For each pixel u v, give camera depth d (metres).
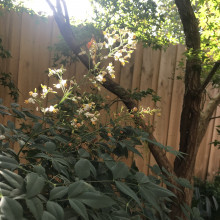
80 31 2.19
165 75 2.68
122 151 1.24
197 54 1.76
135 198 0.78
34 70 2.29
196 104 2.01
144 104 2.62
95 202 0.65
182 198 1.89
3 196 0.55
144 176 0.93
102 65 2.38
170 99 2.76
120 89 1.94
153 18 2.04
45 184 0.76
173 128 2.83
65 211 0.69
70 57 2.37
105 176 1.05
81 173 0.82
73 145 1.22
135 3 1.99
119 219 0.78
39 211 0.58
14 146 2.20
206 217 2.75
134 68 2.53
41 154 0.93
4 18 2.15
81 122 1.22
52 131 1.22
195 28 1.81
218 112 3.28
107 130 1.28
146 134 1.29
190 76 1.97
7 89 2.21
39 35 2.28
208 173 3.43
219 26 1.84
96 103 1.64
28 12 2.22
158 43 2.37
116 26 2.11
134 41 1.10
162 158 1.95
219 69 1.93
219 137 3.43
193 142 2.07
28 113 1.30
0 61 2.17
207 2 1.89
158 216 1.18
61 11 1.77
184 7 1.77
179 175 2.09
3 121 2.18
